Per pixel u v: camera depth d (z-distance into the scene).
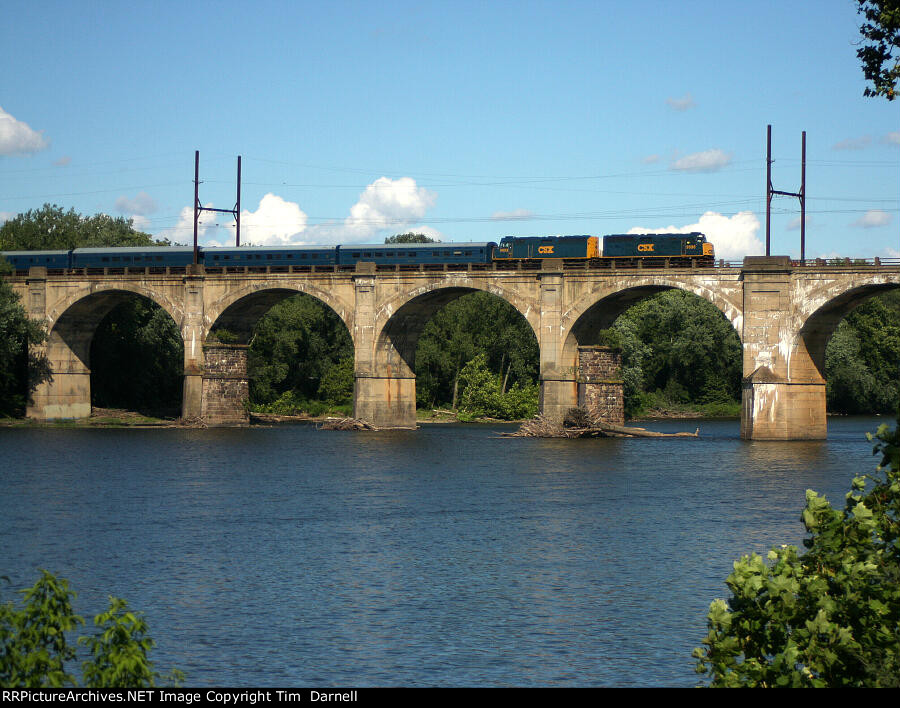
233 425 118.50
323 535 51.59
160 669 30.52
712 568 43.91
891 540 19.25
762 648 18.83
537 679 29.89
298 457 88.44
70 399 120.62
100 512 58.75
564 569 43.72
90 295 117.25
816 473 75.44
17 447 94.75
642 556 46.31
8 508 60.06
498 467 80.88
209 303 114.56
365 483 71.62
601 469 79.31
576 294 101.75
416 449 95.50
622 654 32.19
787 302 94.62
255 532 52.41
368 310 109.81
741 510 59.00
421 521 55.75
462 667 30.91
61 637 18.31
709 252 100.25
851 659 17.59
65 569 43.72
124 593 39.50
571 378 104.00
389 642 33.31
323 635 34.03
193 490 68.00
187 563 44.94
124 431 112.00
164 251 119.38
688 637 33.94
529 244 106.62
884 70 30.56
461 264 107.06
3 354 111.50
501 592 39.69
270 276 111.88
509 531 52.62
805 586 18.73
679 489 67.69
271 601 38.31
